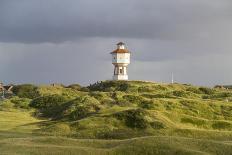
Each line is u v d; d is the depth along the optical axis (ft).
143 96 425.28
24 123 318.45
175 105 338.13
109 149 176.35
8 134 242.99
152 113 282.56
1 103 474.08
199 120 288.92
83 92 595.06
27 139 196.54
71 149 174.81
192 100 356.79
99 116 286.46
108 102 377.50
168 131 256.73
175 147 172.55
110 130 262.26
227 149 173.78
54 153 169.99
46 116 388.78
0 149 175.42
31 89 622.95
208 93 531.09
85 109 338.75
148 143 176.55
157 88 554.87
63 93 557.74
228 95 474.49
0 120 328.90
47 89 617.62
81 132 261.44
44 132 263.90
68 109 355.97
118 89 588.91
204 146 176.24
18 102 476.95
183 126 274.77
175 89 556.51
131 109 288.10
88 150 173.88
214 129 282.97
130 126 270.67
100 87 642.22
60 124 278.67
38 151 171.63
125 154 171.42
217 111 341.00
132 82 626.23
